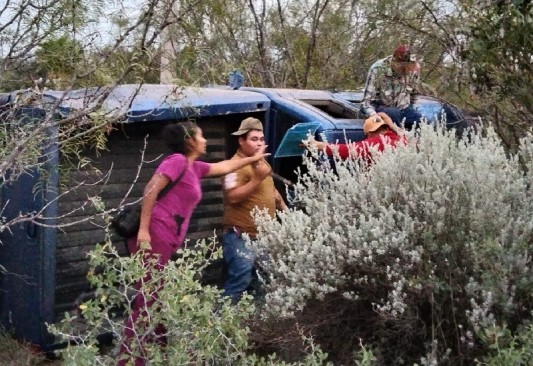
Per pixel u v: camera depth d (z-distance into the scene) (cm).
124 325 354
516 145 594
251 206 502
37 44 377
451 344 386
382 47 1123
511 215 398
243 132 497
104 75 354
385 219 400
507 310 362
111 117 377
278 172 579
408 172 423
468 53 634
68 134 373
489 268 371
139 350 338
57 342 484
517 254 374
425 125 452
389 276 382
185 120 517
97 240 499
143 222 430
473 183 402
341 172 447
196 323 339
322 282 405
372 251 397
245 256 470
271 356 365
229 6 962
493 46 614
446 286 381
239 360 356
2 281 515
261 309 421
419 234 398
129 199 512
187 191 445
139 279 355
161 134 480
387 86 627
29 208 479
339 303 409
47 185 452
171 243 439
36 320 485
